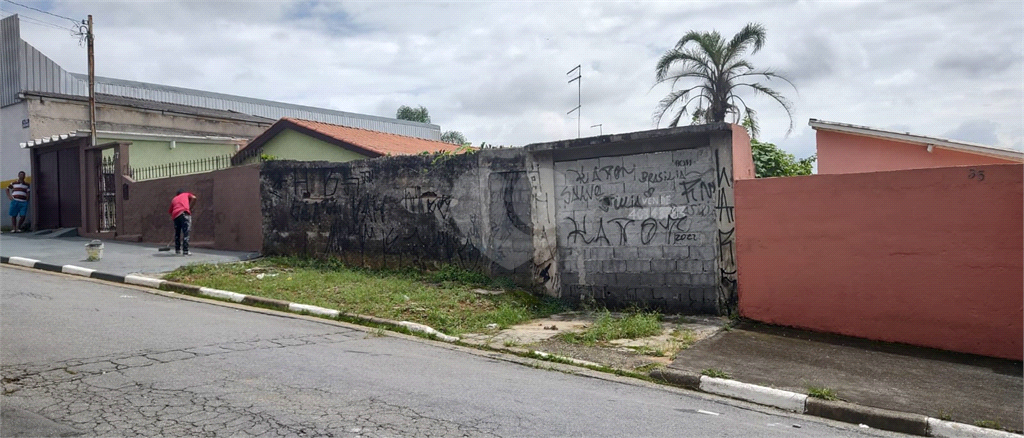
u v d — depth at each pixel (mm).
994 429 5102
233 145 22438
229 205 14688
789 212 8469
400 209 12094
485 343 7633
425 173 11781
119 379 5160
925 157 14344
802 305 8375
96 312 7883
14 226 19062
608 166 9891
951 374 6566
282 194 13664
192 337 6812
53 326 6918
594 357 7062
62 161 18172
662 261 9445
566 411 5066
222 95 31688
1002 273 7184
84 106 21516
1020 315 7086
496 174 10945
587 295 10086
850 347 7566
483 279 10969
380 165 12344
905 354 7293
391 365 6203
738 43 18297
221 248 14875
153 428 4160
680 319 8930
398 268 12094
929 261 7586
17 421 4191
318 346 6844
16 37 21750
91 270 11125
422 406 4895
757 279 8711
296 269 12297
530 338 7906
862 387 6113
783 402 5812
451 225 11492
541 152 10469
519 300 9914
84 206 17297
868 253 7957
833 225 8172
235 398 4820
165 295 9672
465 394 5332
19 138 20703
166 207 15812
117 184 17078
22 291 9078
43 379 5078
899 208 7766
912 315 7684
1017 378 6453
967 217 7367
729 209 8906
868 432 5285
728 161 8898
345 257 12812
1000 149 13102
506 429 4500
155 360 5777
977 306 7309
